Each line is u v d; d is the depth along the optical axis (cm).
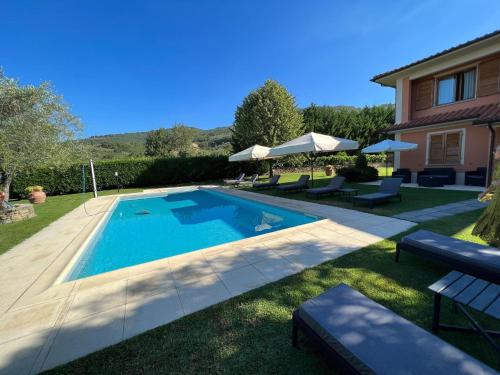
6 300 307
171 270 362
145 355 206
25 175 1483
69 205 1112
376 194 786
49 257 468
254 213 945
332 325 170
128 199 1370
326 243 450
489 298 206
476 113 1015
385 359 140
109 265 511
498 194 242
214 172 2167
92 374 190
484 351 197
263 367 190
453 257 283
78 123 1027
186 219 884
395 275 321
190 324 243
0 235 620
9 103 737
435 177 1098
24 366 200
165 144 5103
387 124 2830
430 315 240
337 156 2425
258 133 2152
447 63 1177
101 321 254
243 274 344
